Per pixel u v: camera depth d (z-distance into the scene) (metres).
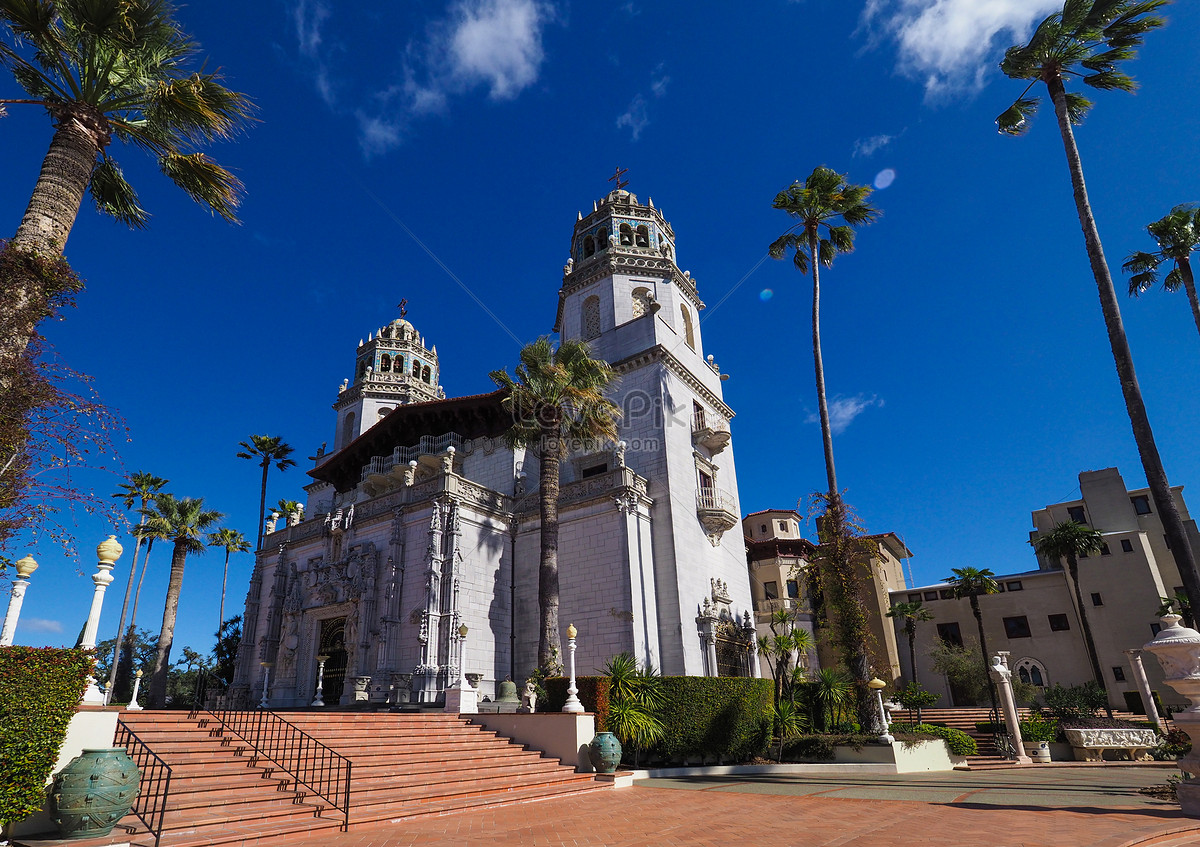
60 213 12.41
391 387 47.41
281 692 29.09
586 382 25.42
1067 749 29.19
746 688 23.20
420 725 16.80
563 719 17.27
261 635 33.41
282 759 12.45
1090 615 42.38
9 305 10.52
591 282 36.50
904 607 42.28
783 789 15.79
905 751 21.47
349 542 29.83
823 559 24.47
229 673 44.47
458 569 25.33
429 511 26.70
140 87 14.30
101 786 8.31
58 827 8.36
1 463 9.95
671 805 13.02
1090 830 9.11
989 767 24.06
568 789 14.69
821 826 10.34
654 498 28.20
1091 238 18.23
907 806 12.52
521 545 28.81
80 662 8.91
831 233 29.88
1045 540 42.19
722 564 31.64
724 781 17.92
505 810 12.40
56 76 13.59
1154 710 32.44
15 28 12.83
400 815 11.12
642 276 36.06
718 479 34.00
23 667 8.26
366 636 26.05
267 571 35.03
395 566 26.69
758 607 44.25
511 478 31.00
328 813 10.71
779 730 23.94
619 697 19.48
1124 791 14.70
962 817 10.85
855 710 25.38
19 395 10.04
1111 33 19.27
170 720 13.00
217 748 12.56
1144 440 16.55
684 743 20.42
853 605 23.45
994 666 28.28
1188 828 9.08
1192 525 43.03
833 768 21.28
